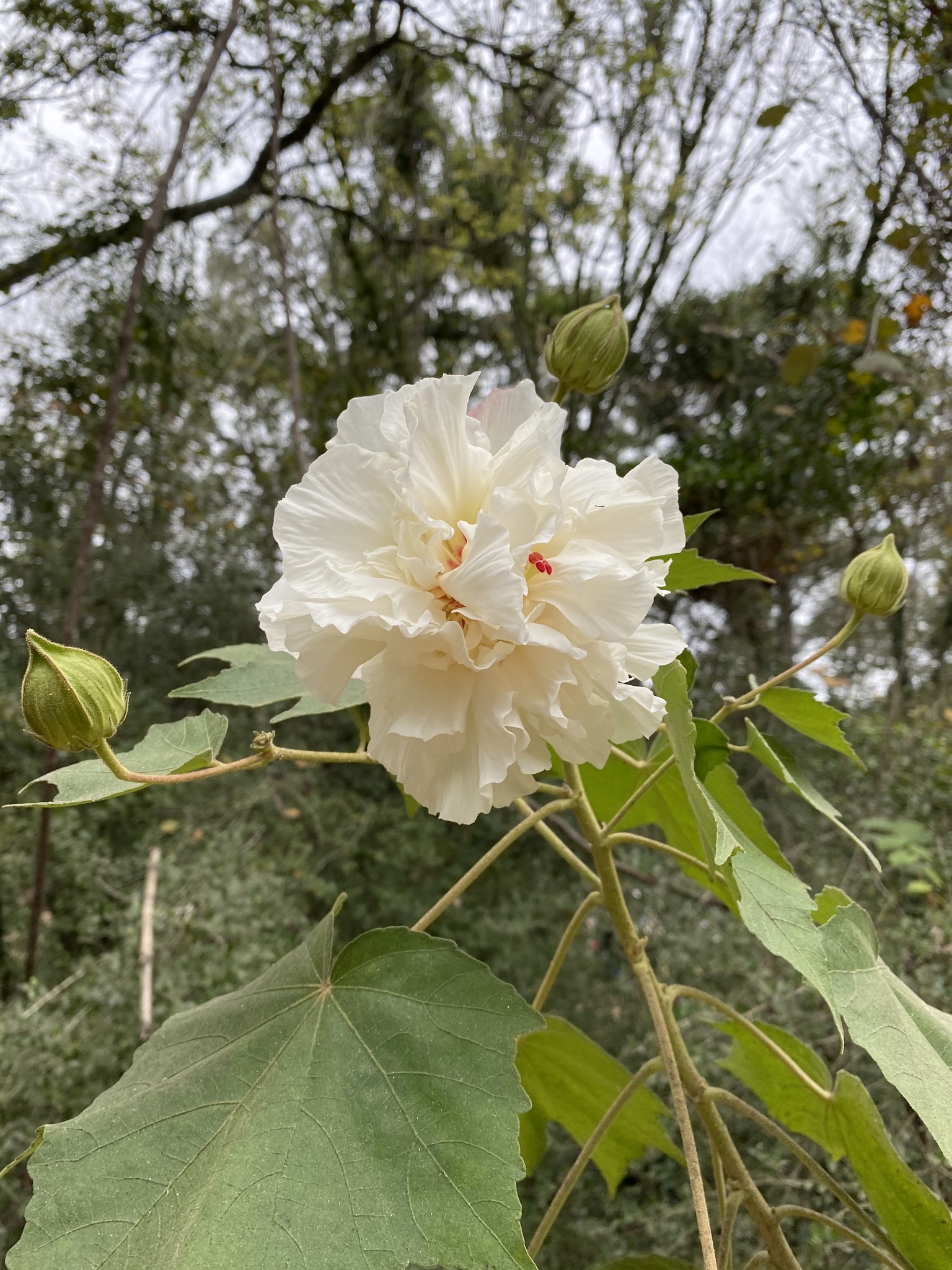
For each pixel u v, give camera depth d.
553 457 0.78
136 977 1.85
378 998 0.82
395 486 0.76
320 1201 0.65
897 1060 0.74
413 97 3.87
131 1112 0.77
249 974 1.95
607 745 0.79
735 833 0.91
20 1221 1.57
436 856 3.03
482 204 4.33
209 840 2.48
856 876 2.35
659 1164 2.07
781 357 3.82
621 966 2.64
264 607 0.77
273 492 3.87
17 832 2.40
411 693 0.75
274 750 0.82
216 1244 0.62
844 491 3.41
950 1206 1.51
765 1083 1.22
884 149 2.59
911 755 2.78
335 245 4.59
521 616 0.69
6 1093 1.58
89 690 0.70
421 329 4.18
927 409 3.27
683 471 3.76
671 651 0.80
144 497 3.59
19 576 3.25
